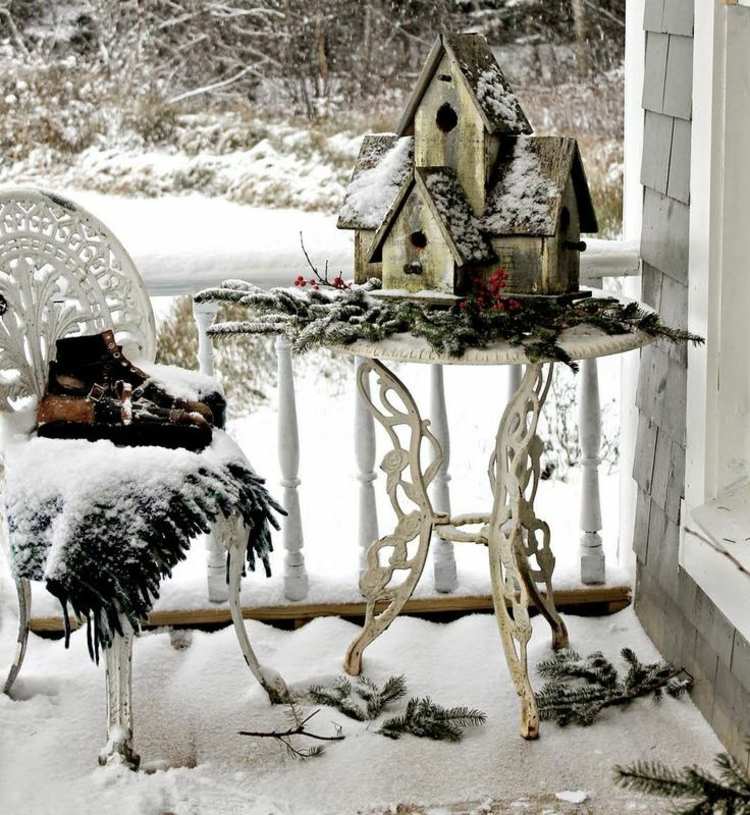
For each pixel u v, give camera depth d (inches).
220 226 311.1
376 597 103.0
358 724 97.8
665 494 105.1
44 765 89.4
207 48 378.0
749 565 81.0
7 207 97.8
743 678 88.0
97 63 376.2
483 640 110.0
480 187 92.7
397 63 380.5
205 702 100.3
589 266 112.7
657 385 107.3
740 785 59.2
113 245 101.3
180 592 112.7
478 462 184.9
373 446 112.7
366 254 99.7
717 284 92.1
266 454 200.5
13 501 85.7
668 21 101.2
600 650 109.3
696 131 93.2
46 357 98.7
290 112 374.3
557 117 350.3
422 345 87.4
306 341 89.6
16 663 99.7
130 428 90.4
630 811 86.5
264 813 85.3
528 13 367.2
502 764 92.4
